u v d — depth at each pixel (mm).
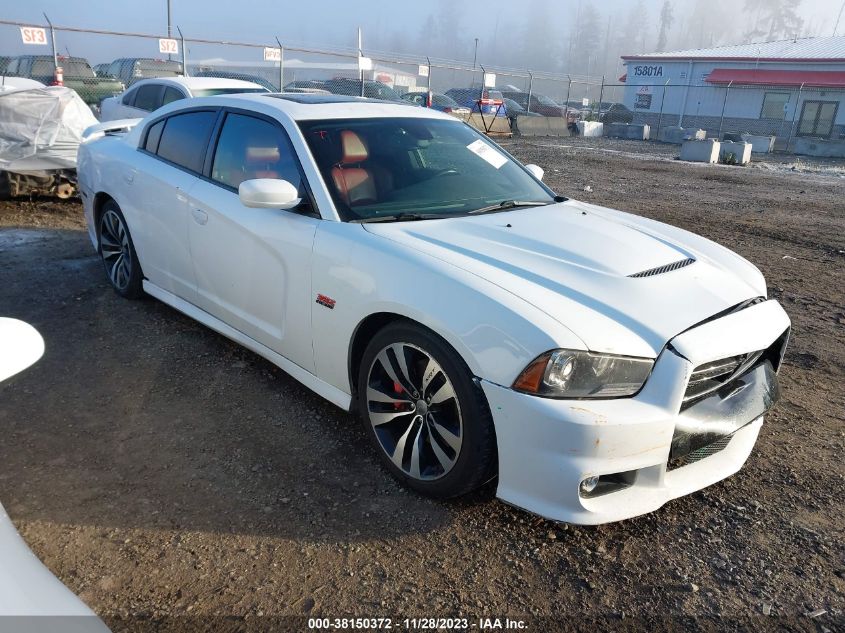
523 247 2971
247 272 3564
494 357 2443
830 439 3457
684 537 2686
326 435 3297
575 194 11383
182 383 3770
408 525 2682
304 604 2279
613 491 2525
